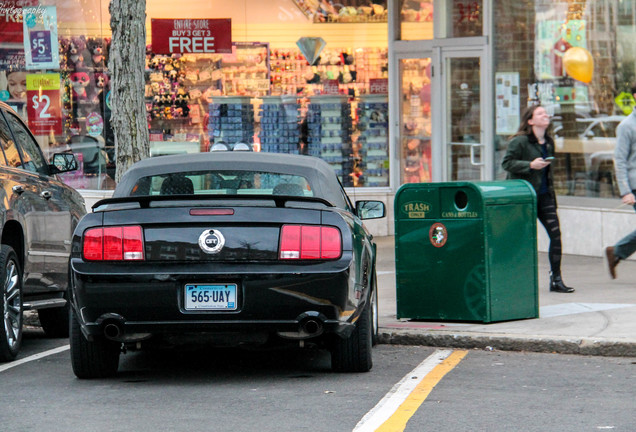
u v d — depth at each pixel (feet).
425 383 57.57
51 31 136.56
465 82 127.75
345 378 59.41
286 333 55.88
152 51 132.67
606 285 90.22
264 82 133.80
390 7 134.21
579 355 66.18
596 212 109.09
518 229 73.67
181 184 62.18
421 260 74.54
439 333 69.97
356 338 59.82
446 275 73.72
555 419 48.78
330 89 134.41
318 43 133.90
